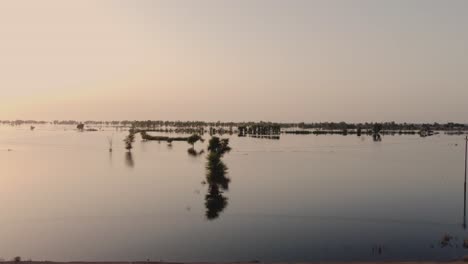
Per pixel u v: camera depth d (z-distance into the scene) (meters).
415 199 58.34
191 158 119.56
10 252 35.50
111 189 66.50
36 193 63.19
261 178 78.69
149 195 60.84
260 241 38.06
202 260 33.06
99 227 43.31
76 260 33.47
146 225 43.81
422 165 103.56
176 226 43.47
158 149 154.25
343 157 123.50
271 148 158.12
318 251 34.84
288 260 32.78
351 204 54.41
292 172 87.94
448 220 45.53
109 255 34.66
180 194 61.69
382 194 62.16
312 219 46.00
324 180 76.81
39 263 26.47
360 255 33.81
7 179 77.88
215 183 65.06
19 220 46.34
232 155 127.75
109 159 115.94
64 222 45.31
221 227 42.78
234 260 32.88
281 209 51.19
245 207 52.25
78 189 66.56
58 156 124.38
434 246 35.88
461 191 65.50
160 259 33.34
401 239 38.16
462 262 27.52
